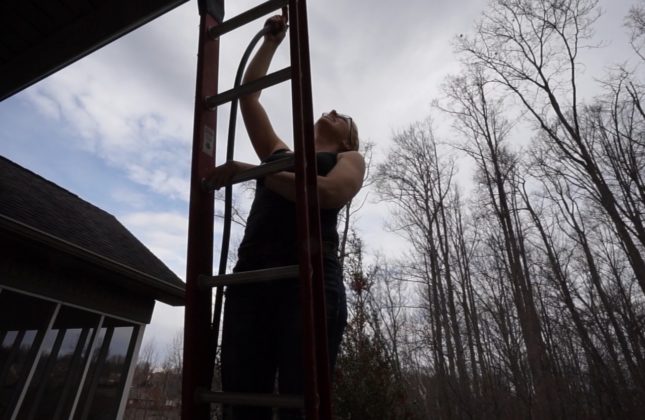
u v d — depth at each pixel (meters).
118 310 6.58
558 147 17.08
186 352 0.96
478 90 20.62
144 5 2.39
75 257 5.37
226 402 0.90
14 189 6.45
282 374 0.98
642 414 12.55
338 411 6.11
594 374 13.87
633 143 15.69
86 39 2.67
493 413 14.05
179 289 6.98
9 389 5.01
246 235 1.20
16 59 2.88
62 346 5.71
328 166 1.22
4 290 5.00
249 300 1.11
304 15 1.13
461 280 20.28
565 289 15.89
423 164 22.91
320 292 0.85
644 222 15.02
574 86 15.69
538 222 18.33
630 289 16.91
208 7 1.44
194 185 1.10
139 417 24.72
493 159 19.41
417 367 19.02
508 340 16.72
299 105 0.97
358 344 6.82
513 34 16.78
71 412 5.64
